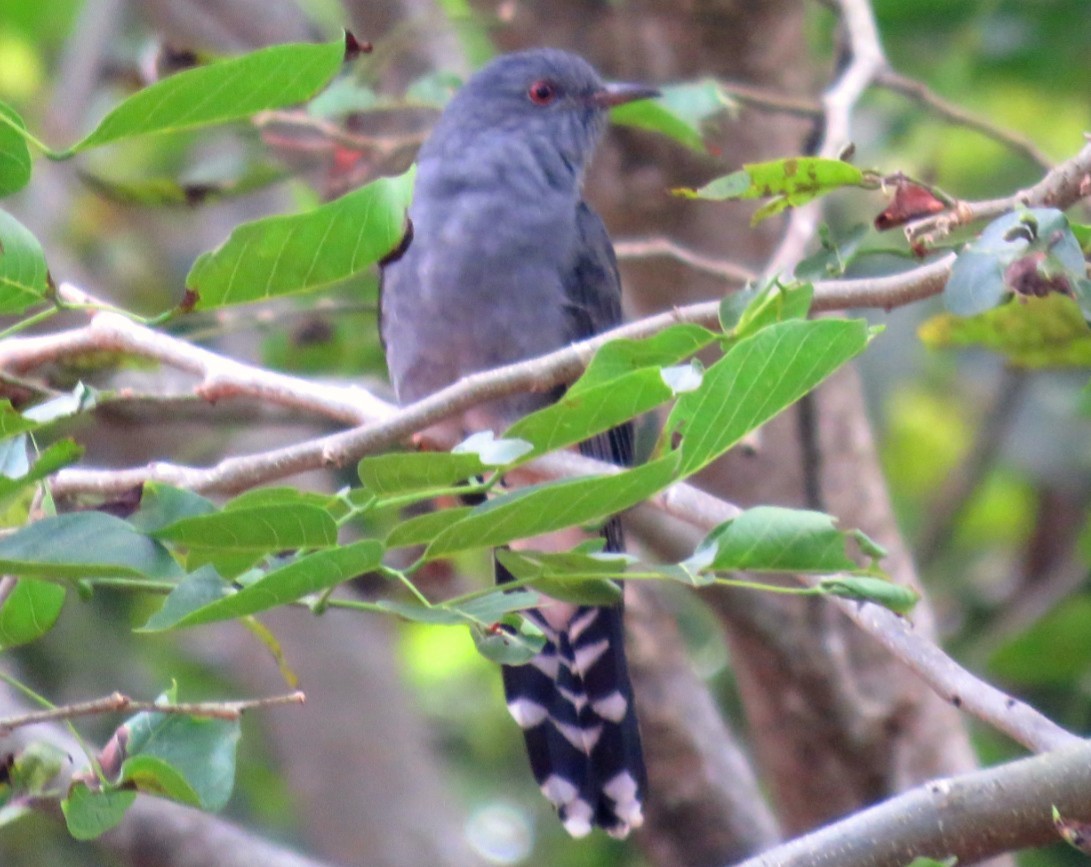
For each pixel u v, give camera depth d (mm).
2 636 6148
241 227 5352
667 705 12500
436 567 10367
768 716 12125
